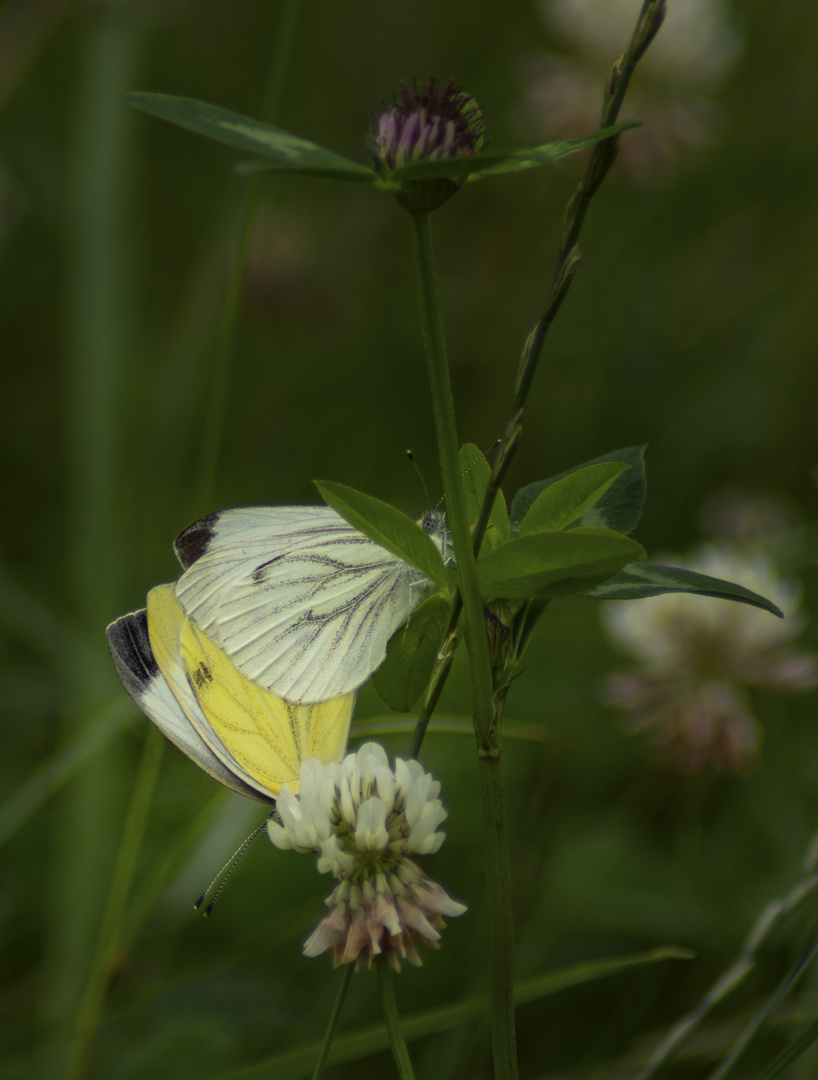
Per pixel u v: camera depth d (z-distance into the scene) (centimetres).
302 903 57
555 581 37
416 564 37
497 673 37
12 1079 46
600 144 36
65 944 53
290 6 53
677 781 61
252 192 48
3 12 90
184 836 48
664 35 83
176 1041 48
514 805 59
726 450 88
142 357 92
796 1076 42
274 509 43
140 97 36
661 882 57
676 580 37
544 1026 51
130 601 72
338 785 38
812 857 40
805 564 72
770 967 46
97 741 50
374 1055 47
